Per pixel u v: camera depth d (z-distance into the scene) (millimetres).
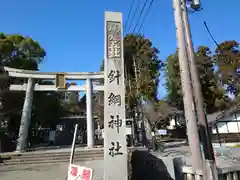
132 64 26641
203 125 4988
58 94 33781
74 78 20875
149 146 20953
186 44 5434
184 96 5105
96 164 14211
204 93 32250
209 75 32656
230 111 27203
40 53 29281
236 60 35812
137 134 23172
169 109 31328
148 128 24062
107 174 7039
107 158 7172
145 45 26781
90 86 20984
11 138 27359
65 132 38625
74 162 15695
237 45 36969
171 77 32875
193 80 5355
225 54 36781
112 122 7543
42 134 38844
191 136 4824
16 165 15094
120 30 8719
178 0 5762
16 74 19672
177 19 5625
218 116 28047
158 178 8156
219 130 27047
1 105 26016
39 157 16375
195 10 6133
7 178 10852
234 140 25797
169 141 31500
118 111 7680
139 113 23656
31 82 20094
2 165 14922
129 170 9359
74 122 38438
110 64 8156
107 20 8711
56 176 11016
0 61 25609
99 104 29469
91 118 20375
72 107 42062
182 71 5242
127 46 26578
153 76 27766
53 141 35719
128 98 22250
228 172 4875
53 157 16516
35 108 30078
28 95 19656
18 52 27875
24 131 18719
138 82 23594
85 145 27844
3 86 23094
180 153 16578
